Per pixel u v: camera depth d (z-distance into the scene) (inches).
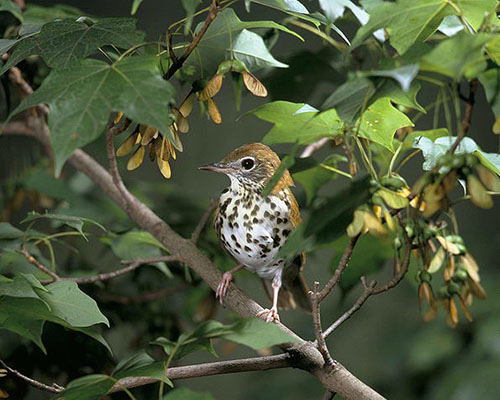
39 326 182.5
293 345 191.3
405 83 124.0
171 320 303.1
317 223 145.1
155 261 233.6
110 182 277.4
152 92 145.4
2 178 360.8
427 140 195.9
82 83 147.8
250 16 499.2
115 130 187.9
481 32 148.7
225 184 526.0
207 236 311.6
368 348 426.6
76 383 159.8
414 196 150.0
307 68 294.8
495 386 346.3
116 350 372.2
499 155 195.5
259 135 530.9
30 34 191.3
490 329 368.2
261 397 417.7
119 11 515.5
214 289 229.6
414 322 409.4
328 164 234.5
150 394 253.1
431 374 378.3
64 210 309.0
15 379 248.5
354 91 148.3
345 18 253.3
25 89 251.6
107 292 301.0
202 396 148.9
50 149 300.7
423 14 161.6
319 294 170.9
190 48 175.2
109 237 268.8
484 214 556.1
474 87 138.6
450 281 195.0
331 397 188.7
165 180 517.3
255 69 202.5
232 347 301.4
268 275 255.1
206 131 530.0
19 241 241.6
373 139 184.1
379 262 269.4
